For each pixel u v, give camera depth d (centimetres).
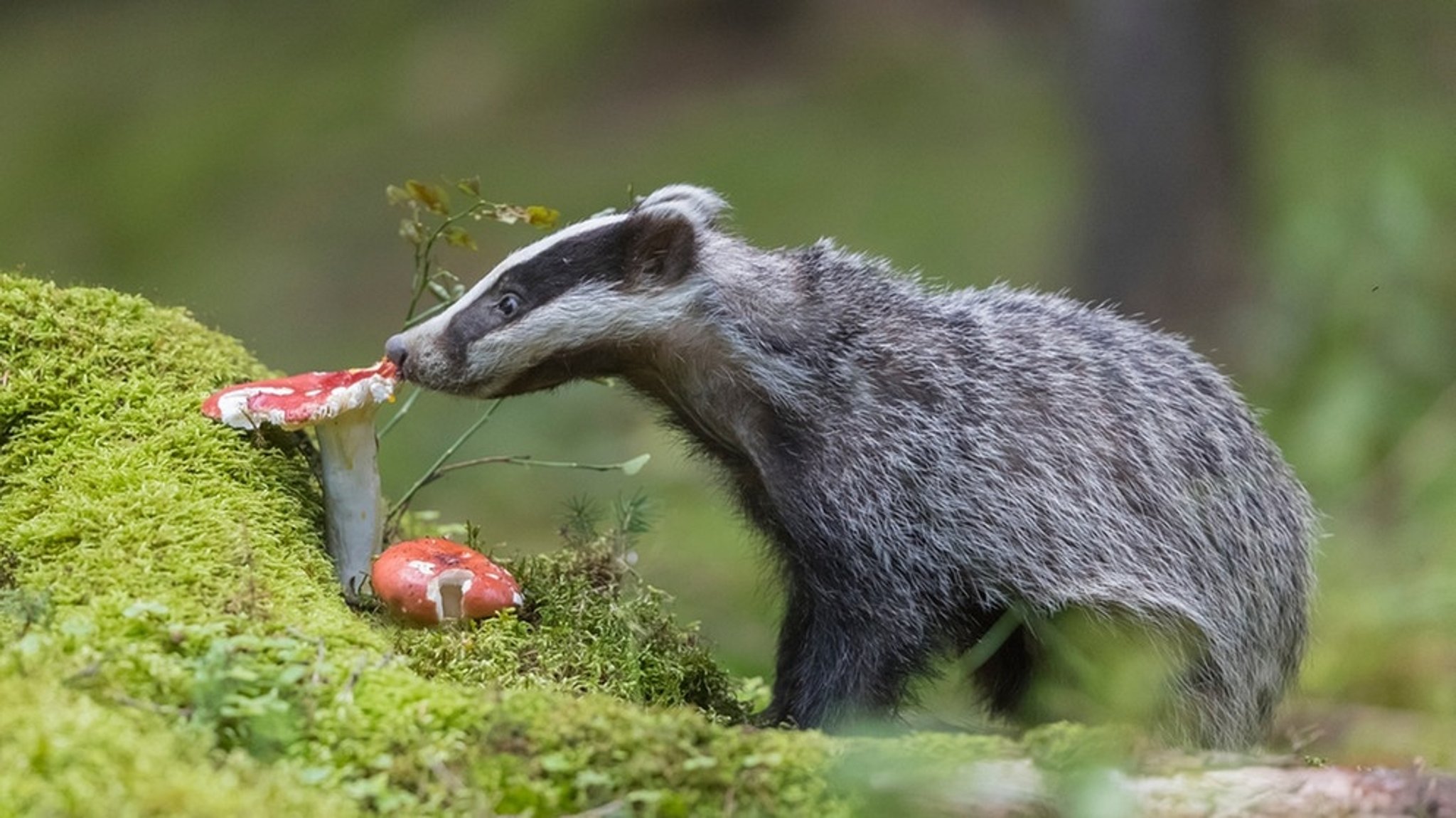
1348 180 2956
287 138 3622
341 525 979
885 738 780
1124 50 2455
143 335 1059
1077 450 1051
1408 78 3578
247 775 688
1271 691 1120
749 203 3300
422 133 3612
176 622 802
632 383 1095
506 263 1067
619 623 975
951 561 1030
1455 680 1499
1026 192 3262
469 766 728
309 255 3253
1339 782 735
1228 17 2480
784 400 1037
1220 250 2467
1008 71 3725
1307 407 2159
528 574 1023
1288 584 1122
